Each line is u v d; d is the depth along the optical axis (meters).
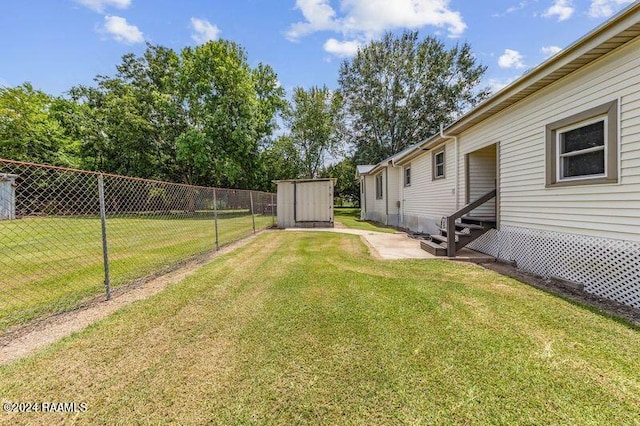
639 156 3.34
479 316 3.12
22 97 18.30
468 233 6.13
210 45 18.09
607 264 3.70
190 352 2.47
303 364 2.29
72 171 3.52
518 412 1.77
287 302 3.58
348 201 33.50
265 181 22.44
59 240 8.33
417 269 5.12
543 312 3.22
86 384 2.06
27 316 3.22
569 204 4.26
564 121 4.29
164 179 21.19
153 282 4.46
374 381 2.07
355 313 3.23
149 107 20.23
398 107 25.38
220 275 4.79
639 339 2.62
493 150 7.21
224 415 1.78
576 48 3.70
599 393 1.93
